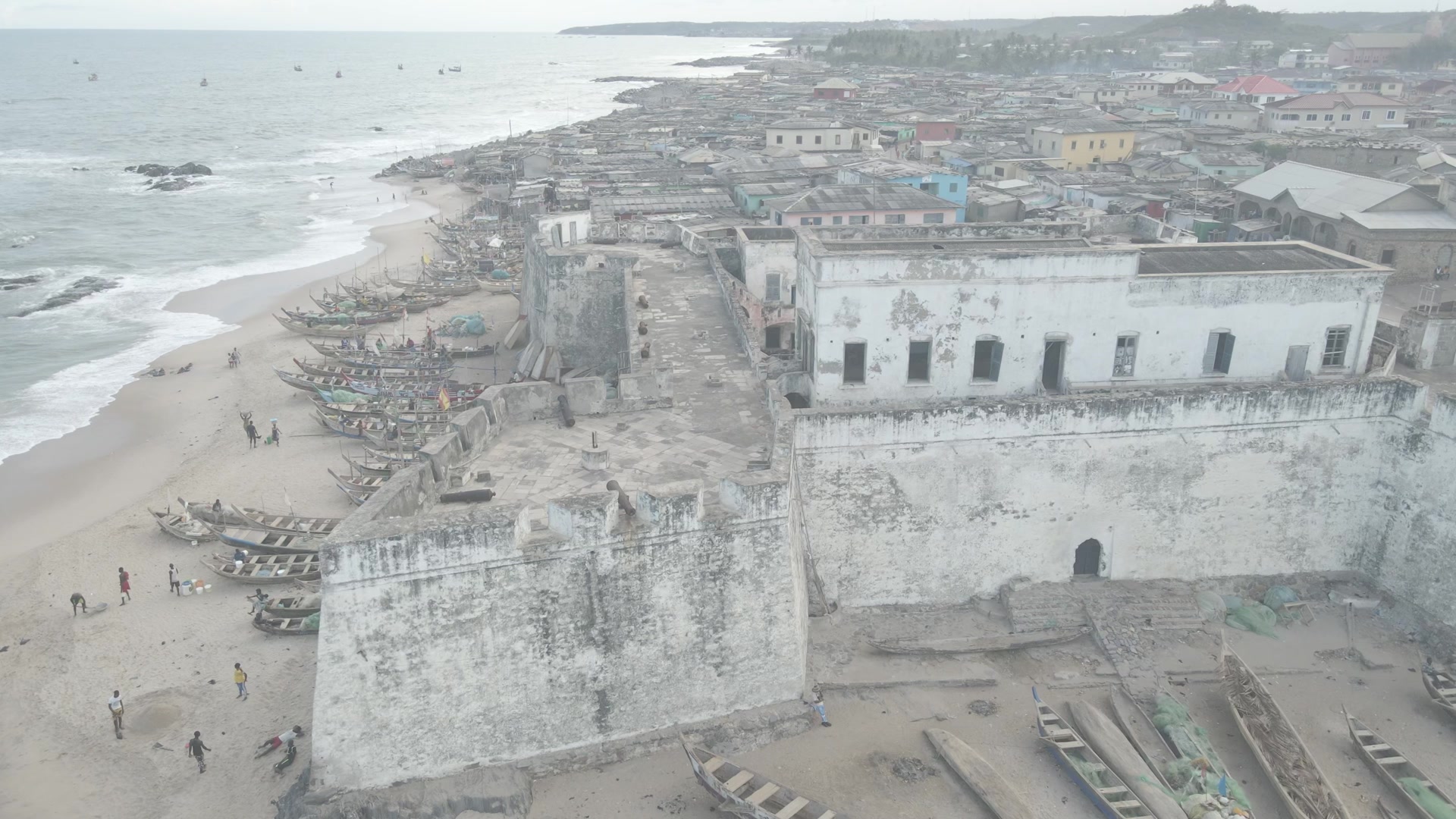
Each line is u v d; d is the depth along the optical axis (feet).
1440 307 186.39
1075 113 540.11
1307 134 458.09
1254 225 282.77
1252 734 99.14
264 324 273.33
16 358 244.42
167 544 155.22
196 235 386.73
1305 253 136.15
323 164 587.68
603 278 189.47
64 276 322.14
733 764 91.30
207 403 215.72
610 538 87.86
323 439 195.21
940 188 299.38
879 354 121.39
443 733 87.56
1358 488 124.47
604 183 339.98
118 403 216.54
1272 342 127.75
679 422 116.26
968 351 123.03
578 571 87.71
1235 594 123.95
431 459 96.53
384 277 318.45
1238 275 123.85
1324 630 118.62
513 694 88.94
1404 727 103.19
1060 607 118.11
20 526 162.40
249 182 515.91
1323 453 122.11
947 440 113.39
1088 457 117.39
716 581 93.25
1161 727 100.63
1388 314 228.63
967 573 119.75
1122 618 116.67
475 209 416.67
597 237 222.69
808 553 114.93
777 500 93.25
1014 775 94.73
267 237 386.32
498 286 295.69
